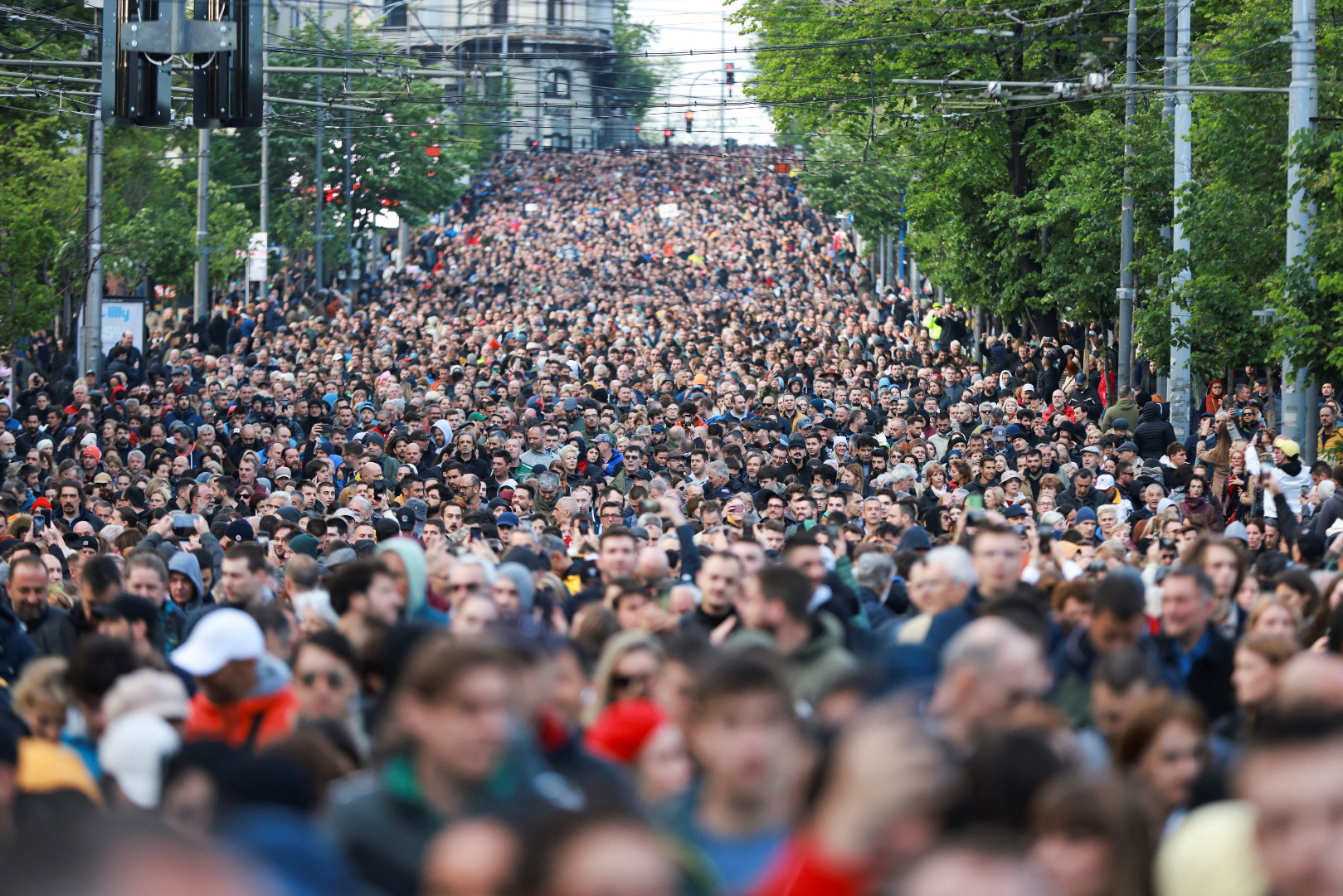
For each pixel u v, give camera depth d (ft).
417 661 41.09
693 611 83.46
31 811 43.86
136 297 351.46
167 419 240.94
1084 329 382.01
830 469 181.06
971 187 375.04
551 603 81.46
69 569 123.54
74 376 320.91
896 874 33.04
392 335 418.51
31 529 130.93
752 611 63.82
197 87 173.17
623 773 49.03
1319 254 205.77
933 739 35.81
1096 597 65.98
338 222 609.42
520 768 41.55
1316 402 230.07
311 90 579.89
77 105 355.56
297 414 248.52
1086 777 39.01
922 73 374.02
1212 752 51.52
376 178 618.44
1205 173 268.41
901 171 483.10
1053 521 142.31
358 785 43.14
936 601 70.59
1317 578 95.04
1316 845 28.71
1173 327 252.21
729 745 41.68
